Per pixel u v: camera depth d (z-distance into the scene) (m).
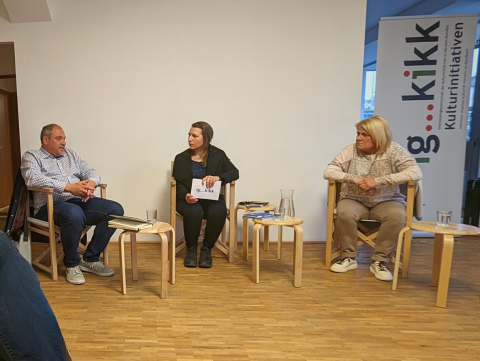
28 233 2.35
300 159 3.21
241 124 3.15
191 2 3.01
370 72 5.85
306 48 3.11
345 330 1.65
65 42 2.99
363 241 2.51
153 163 3.13
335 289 2.16
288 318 1.76
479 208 3.64
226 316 1.77
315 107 3.16
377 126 2.41
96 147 3.09
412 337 1.59
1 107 5.02
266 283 2.25
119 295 2.02
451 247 1.89
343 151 2.61
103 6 2.98
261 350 1.46
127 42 3.02
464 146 3.29
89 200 2.46
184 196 2.63
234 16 3.05
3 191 5.05
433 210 3.37
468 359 1.42
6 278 0.62
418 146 3.30
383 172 2.48
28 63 3.00
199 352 1.44
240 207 2.82
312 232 3.29
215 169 2.74
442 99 3.25
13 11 2.89
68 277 2.20
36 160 2.36
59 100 3.04
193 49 3.05
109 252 2.94
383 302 1.98
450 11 4.09
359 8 3.08
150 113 3.09
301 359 1.40
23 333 0.60
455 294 2.11
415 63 3.22
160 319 1.72
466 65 3.20
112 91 3.05
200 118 3.12
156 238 3.19
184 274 2.40
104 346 1.47
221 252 3.00
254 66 3.10
